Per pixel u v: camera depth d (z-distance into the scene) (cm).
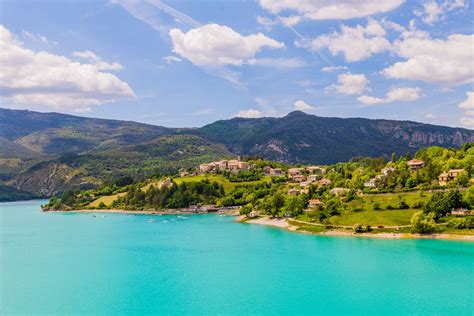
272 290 11719
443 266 13688
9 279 13362
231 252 16825
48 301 11250
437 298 10850
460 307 10244
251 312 10188
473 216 18450
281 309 10300
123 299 11269
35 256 16900
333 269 13675
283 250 16900
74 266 14988
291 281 12494
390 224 19525
